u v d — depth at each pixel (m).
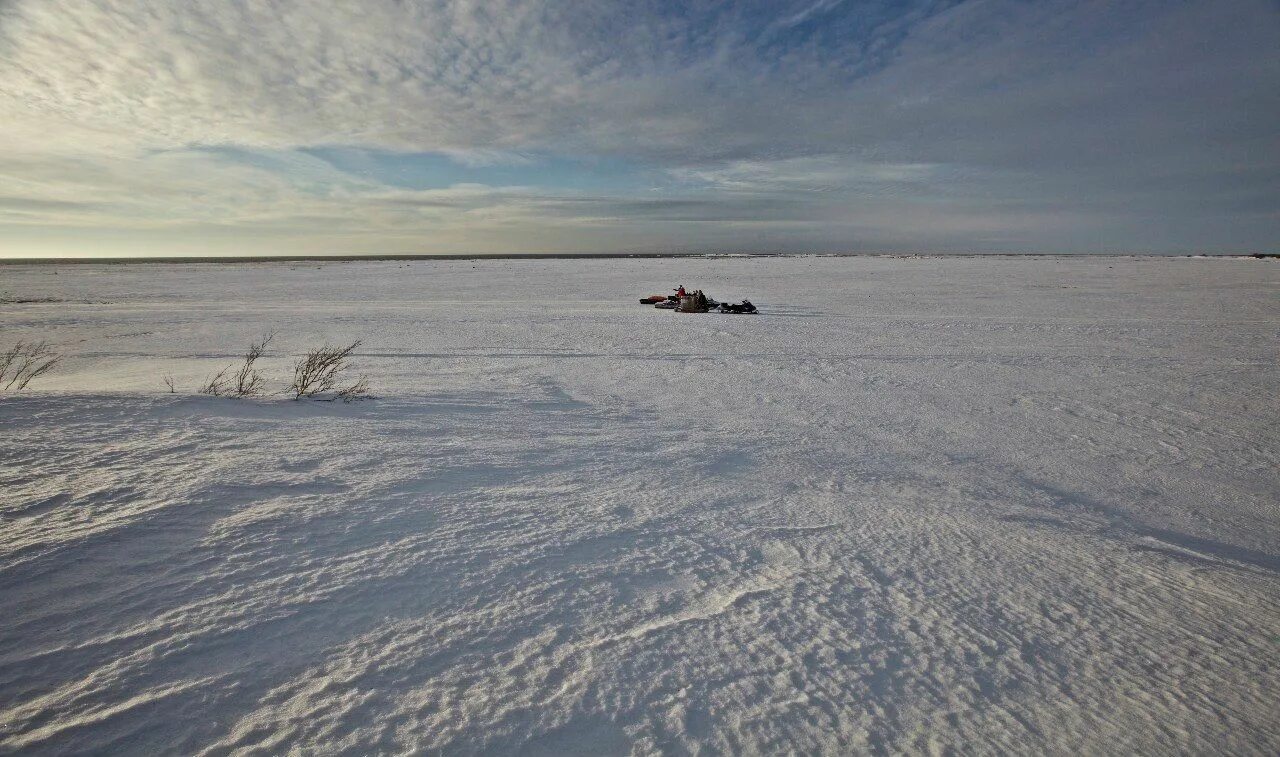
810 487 4.51
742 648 2.06
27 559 2.17
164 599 2.05
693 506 3.64
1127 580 3.08
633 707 1.72
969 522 3.88
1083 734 1.77
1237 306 25.98
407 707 1.65
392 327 18.55
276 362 11.66
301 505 2.93
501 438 5.06
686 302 24.08
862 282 43.75
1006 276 49.28
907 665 2.05
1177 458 7.12
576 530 3.00
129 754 1.43
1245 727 1.87
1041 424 8.44
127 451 3.46
